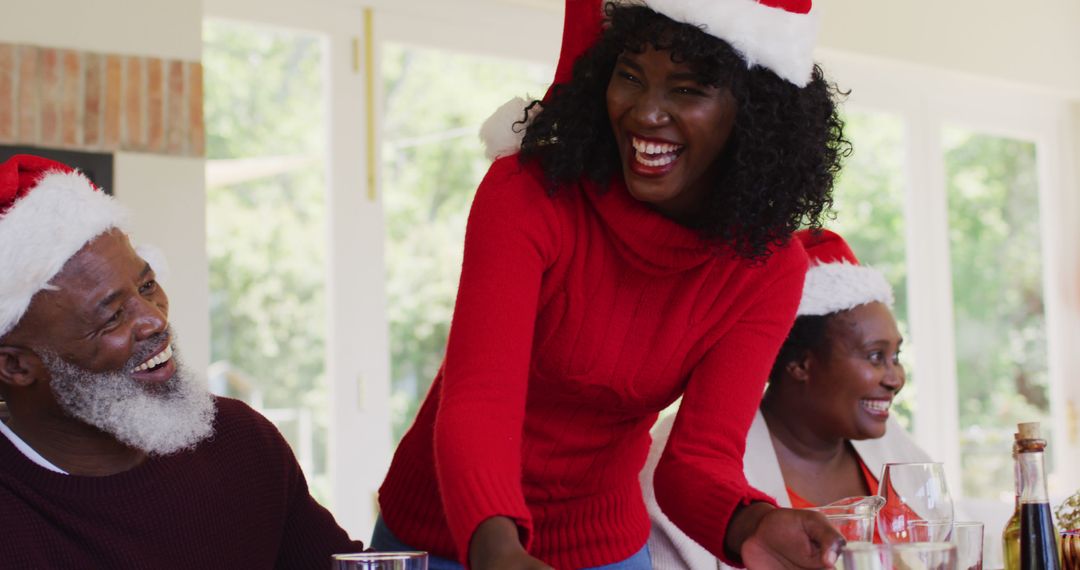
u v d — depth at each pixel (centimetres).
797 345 210
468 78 362
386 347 346
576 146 136
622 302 145
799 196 137
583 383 148
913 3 437
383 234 346
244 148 331
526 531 121
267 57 333
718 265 147
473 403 125
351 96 343
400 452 162
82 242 133
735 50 127
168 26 305
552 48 376
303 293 339
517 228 135
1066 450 486
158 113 302
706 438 145
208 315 305
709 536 136
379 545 165
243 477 148
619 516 164
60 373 133
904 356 450
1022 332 477
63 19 293
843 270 209
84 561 134
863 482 221
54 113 290
